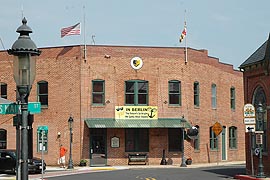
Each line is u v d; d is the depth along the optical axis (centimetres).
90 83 4212
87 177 2889
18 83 955
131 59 4281
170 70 4344
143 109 4259
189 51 4425
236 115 5184
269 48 2662
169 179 2650
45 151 4228
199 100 4522
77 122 4175
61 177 2938
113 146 4209
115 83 4250
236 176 2712
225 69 5041
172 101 4331
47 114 4256
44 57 4300
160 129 4294
